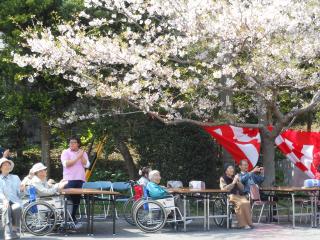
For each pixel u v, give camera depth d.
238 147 16.72
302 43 13.92
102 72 15.74
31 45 13.99
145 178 14.45
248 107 17.97
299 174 18.06
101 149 19.44
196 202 16.36
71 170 13.51
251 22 13.11
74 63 14.32
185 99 15.84
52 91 16.92
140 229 13.00
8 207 11.08
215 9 13.65
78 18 15.86
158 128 17.86
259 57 13.66
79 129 18.47
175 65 15.17
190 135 17.84
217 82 15.39
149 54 14.59
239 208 13.64
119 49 13.90
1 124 18.94
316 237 12.18
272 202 14.54
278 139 17.27
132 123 17.84
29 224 11.90
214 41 13.81
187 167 17.77
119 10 15.21
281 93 15.90
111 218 15.35
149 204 12.83
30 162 20.05
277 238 12.00
